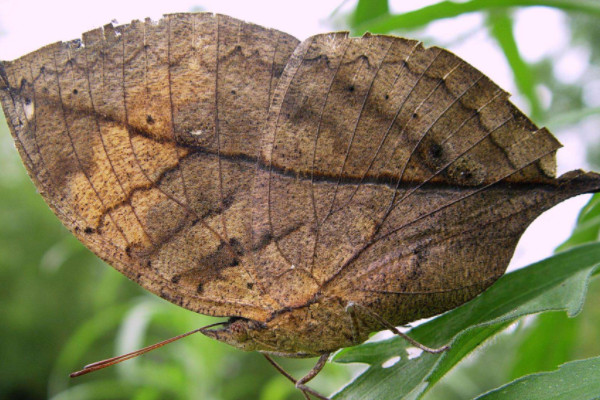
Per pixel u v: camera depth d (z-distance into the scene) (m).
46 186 0.17
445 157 0.16
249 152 0.17
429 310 0.17
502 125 0.16
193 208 0.17
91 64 0.16
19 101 0.16
